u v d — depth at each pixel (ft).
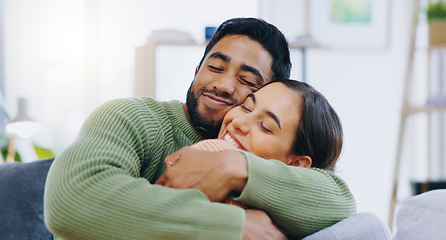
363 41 9.89
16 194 4.04
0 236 3.92
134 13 9.32
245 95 3.57
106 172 2.55
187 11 9.37
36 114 9.48
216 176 2.63
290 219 2.73
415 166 9.77
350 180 9.80
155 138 3.22
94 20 9.29
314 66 9.72
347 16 9.86
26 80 9.54
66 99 9.49
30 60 9.53
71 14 9.43
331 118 3.40
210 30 7.72
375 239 2.77
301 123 3.22
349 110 9.85
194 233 2.34
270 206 2.67
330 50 9.76
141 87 8.02
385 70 9.92
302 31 9.70
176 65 9.15
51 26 9.47
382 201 9.80
